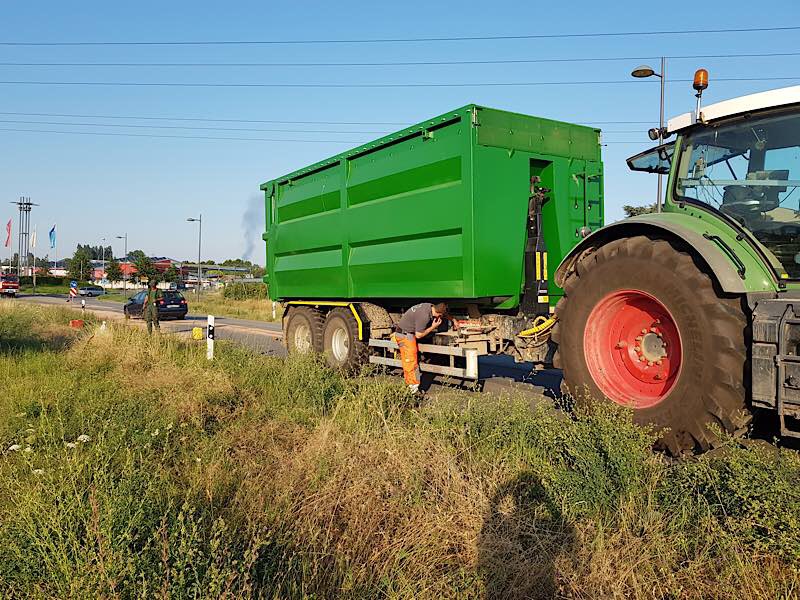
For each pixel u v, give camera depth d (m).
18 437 5.66
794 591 2.97
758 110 5.00
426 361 8.52
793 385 4.03
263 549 3.45
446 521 3.82
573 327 5.83
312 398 7.05
